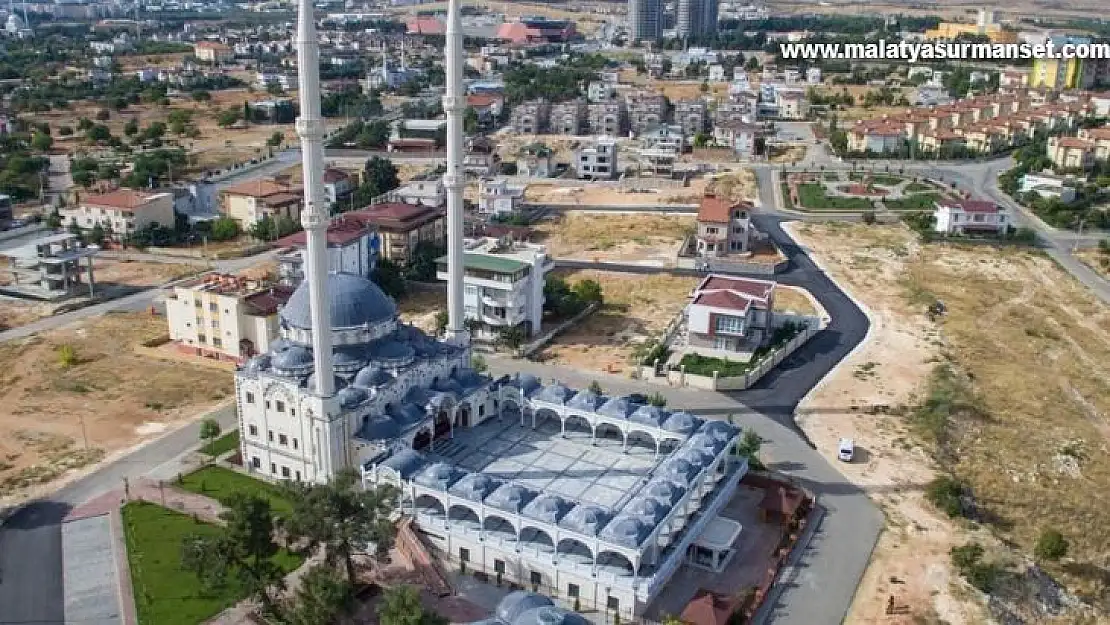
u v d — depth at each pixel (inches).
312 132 3565.5
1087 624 3508.9
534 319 6107.3
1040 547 3782.0
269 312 5521.7
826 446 4549.7
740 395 5167.3
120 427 4719.5
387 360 4256.9
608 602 3287.4
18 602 3294.8
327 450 3900.1
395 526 3503.9
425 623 2842.0
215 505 3914.9
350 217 7401.6
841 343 5959.6
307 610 2972.4
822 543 3705.7
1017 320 6501.0
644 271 7490.2
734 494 4069.9
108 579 3430.1
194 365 5570.9
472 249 6314.0
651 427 4160.9
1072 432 4904.0
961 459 4539.9
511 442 4286.4
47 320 6333.7
